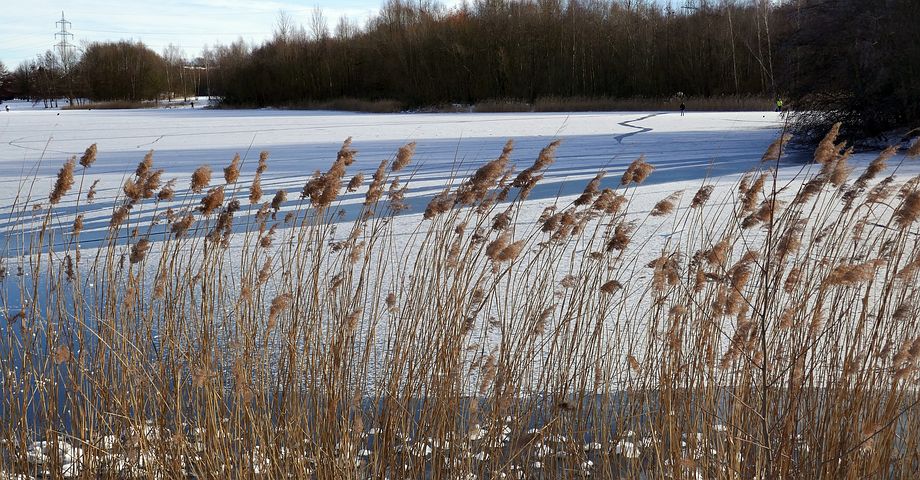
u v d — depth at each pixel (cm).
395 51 6638
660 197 1170
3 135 3128
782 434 305
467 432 349
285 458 336
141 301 416
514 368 368
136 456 345
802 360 331
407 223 989
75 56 10412
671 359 350
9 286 654
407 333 387
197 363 372
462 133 2934
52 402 367
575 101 5722
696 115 4191
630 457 354
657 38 5722
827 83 2125
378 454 350
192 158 2048
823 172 364
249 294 396
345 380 356
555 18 6197
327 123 3978
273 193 1285
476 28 6384
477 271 674
